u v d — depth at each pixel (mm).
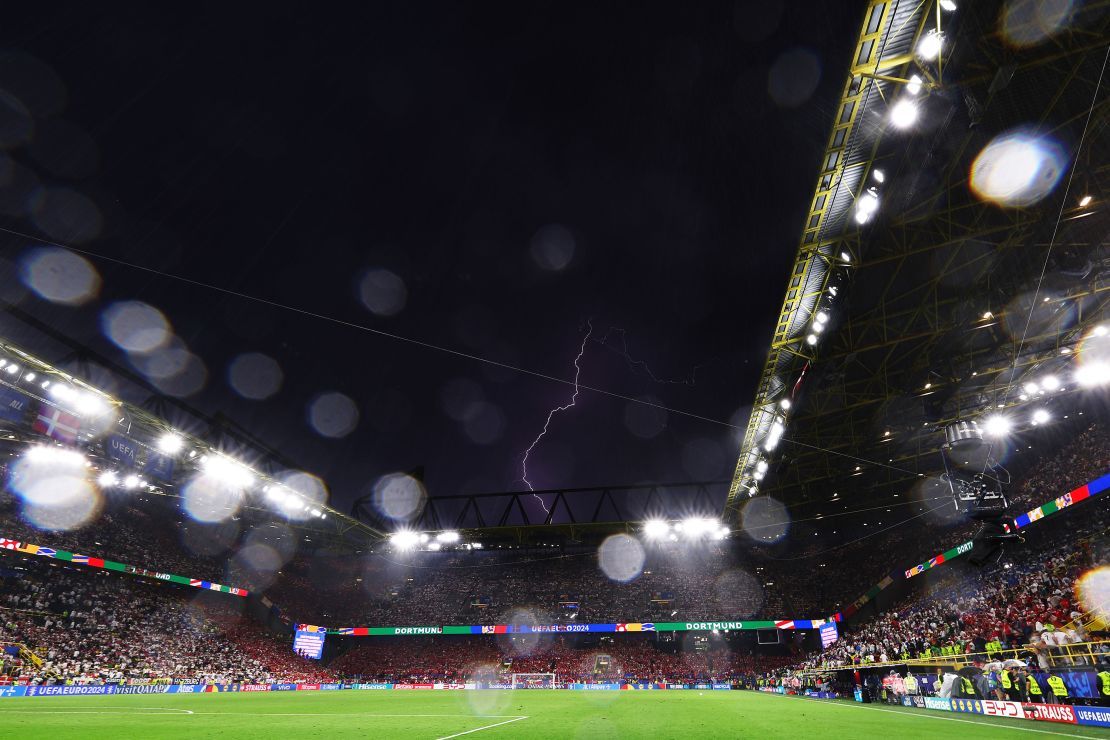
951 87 20516
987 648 25828
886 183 24797
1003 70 19844
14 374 33125
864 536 65625
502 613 69000
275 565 69938
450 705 27250
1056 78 20203
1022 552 39156
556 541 72125
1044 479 40719
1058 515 36531
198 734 14211
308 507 57219
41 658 38656
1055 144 22625
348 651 67500
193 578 56094
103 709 22594
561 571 74312
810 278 29922
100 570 48906
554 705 26953
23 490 47094
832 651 46219
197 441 44375
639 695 39281
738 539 72250
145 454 43094
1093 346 34000
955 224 26859
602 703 28531
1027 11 18094
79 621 45562
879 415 41938
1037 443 46188
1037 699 17562
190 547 61188
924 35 18953
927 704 22938
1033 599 30500
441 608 70938
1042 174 23969
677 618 64750
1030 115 21594
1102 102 20688
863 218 25672
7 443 40438
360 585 75938
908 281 30016
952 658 26531
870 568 60219
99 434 38406
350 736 13828
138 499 58938
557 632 61312
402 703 29219
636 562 74000
